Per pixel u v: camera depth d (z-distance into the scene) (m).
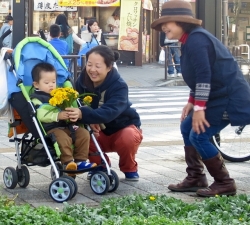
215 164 5.75
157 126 10.44
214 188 5.79
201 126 5.59
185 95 15.52
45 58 6.23
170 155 7.79
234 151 7.50
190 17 5.65
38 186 6.20
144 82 18.02
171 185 6.03
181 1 5.72
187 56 5.66
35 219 4.66
